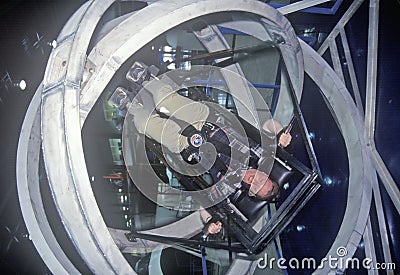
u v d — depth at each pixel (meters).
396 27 3.04
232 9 2.22
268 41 2.90
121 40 2.03
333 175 3.94
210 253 3.79
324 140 4.10
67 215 1.91
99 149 3.73
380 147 3.24
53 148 1.89
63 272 2.49
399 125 2.99
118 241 3.42
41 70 3.21
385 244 3.08
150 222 3.68
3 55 2.67
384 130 3.20
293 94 2.80
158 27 2.06
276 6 3.73
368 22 3.46
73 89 1.92
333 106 3.28
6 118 2.78
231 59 3.35
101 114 3.57
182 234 3.55
